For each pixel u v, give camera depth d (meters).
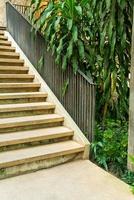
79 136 3.71
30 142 3.49
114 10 3.26
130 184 2.92
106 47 3.70
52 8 3.93
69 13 3.87
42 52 4.71
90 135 3.69
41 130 3.80
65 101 4.24
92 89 3.63
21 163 3.08
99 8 3.42
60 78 4.33
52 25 3.94
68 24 3.73
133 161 2.90
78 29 3.91
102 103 4.10
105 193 2.70
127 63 3.80
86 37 4.00
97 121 4.16
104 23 3.44
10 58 5.26
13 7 5.82
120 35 3.43
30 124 3.79
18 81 4.77
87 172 3.17
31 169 3.17
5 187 2.77
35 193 2.66
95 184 2.88
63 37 3.89
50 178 3.00
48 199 2.56
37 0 4.22
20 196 2.60
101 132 3.86
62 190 2.73
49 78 4.65
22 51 5.47
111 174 3.16
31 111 4.12
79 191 2.72
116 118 4.20
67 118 4.03
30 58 5.19
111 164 3.39
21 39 5.50
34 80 4.91
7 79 4.64
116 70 3.79
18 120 3.75
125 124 4.05
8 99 4.21
